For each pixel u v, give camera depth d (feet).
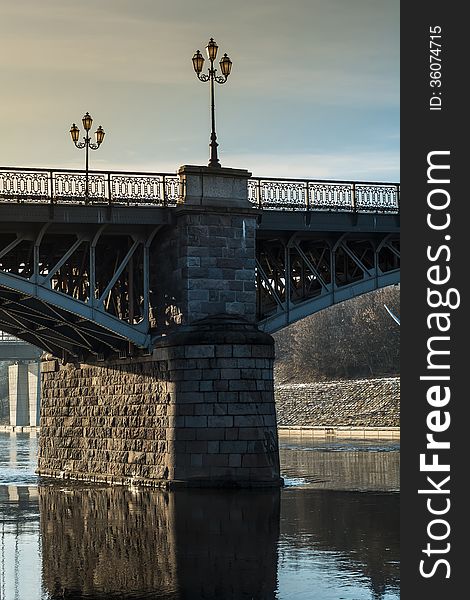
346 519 125.08
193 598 83.82
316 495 150.20
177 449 156.66
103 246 171.94
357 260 178.60
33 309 163.63
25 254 176.14
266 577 91.09
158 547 106.83
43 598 84.79
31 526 123.54
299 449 284.20
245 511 132.36
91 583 90.02
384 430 362.12
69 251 157.89
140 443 165.68
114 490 160.86
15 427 490.08
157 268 166.71
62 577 92.79
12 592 87.04
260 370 156.97
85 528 120.88
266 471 155.94
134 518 127.75
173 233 161.48
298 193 169.68
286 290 172.14
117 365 173.78
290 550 103.96
